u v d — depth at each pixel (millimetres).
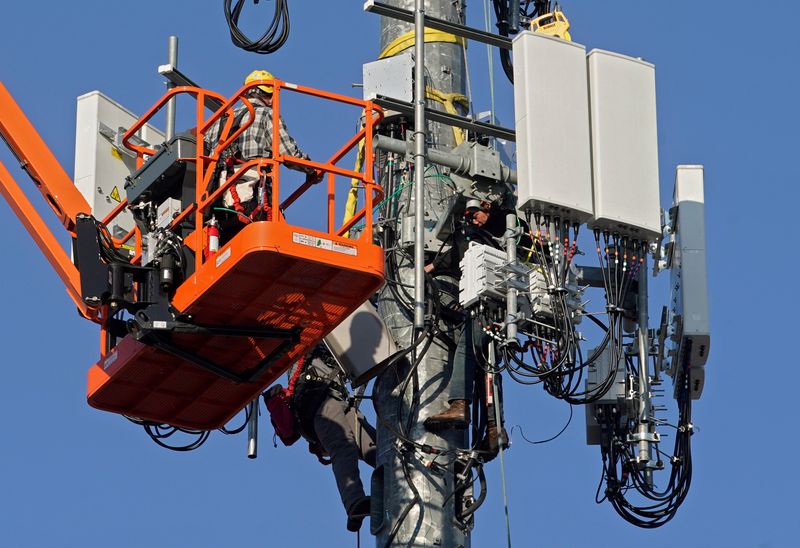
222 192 24797
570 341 26078
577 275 27453
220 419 27938
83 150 30078
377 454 27422
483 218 27594
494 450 26875
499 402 27094
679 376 28719
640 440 28125
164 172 25719
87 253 25703
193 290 24797
